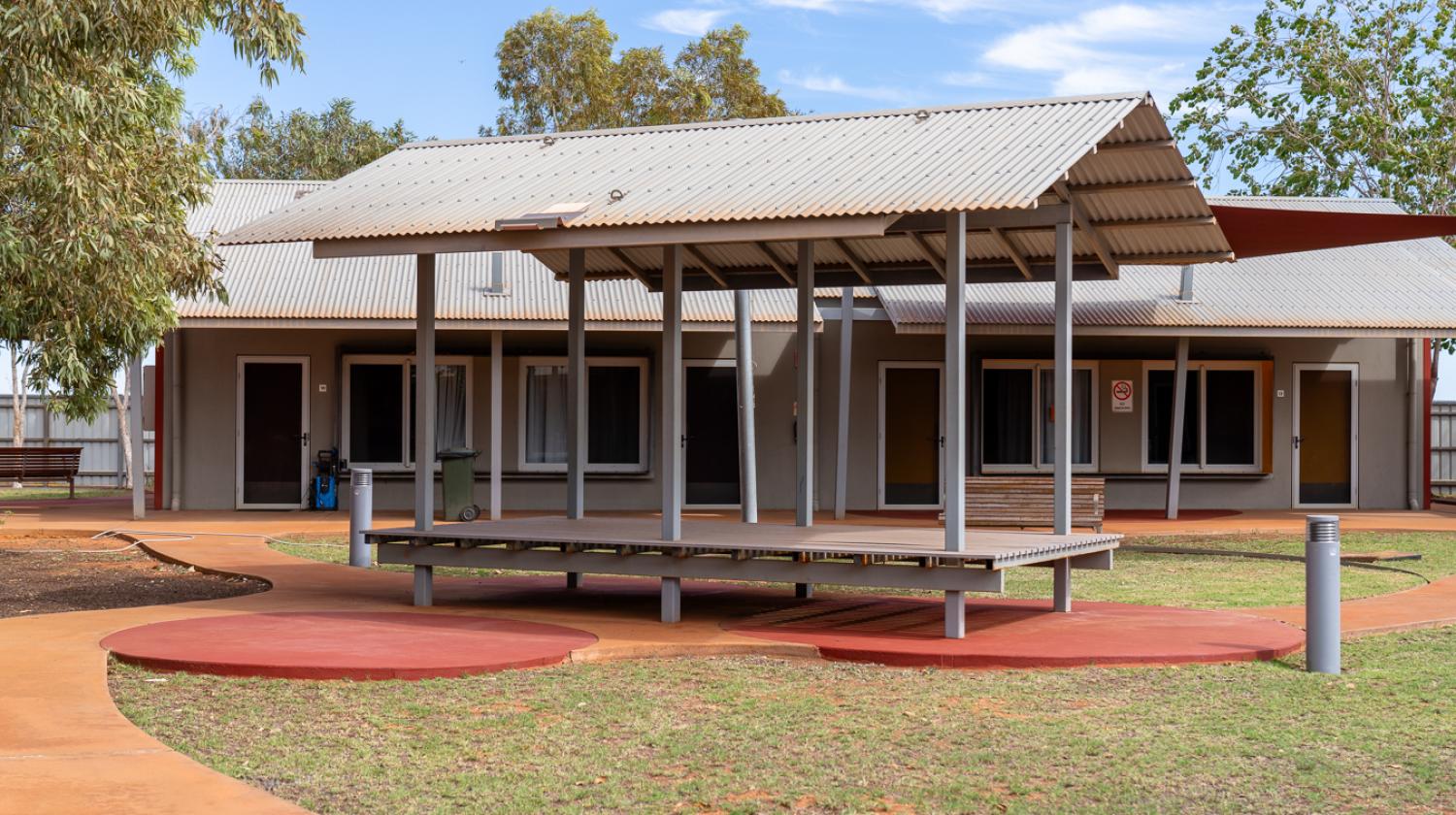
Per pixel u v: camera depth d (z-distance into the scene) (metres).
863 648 9.56
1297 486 23.89
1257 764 6.74
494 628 10.44
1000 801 6.04
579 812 5.86
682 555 10.74
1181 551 18.27
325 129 44.84
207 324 20.39
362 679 8.60
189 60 16.23
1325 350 23.97
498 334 20.66
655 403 23.08
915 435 23.53
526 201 11.38
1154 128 11.18
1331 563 9.20
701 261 13.82
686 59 41.69
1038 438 23.45
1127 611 11.78
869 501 23.41
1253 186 34.44
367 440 22.75
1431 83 32.12
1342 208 25.61
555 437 23.11
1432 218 15.33
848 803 6.01
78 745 6.46
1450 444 30.77
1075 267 13.65
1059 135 10.60
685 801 6.04
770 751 6.93
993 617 11.34
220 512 22.06
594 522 12.73
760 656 9.70
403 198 12.02
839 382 23.12
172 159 13.84
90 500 26.25
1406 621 11.28
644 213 10.44
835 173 10.70
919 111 12.11
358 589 13.07
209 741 6.97
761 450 23.31
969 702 8.14
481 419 22.98
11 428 32.47
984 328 21.09
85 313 12.95
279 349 22.58
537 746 7.00
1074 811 5.91
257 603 11.92
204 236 23.00
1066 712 7.88
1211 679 8.89
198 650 9.12
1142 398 23.61
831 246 13.09
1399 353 24.09
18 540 18.41
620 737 7.21
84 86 12.20
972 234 12.63
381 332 22.67
